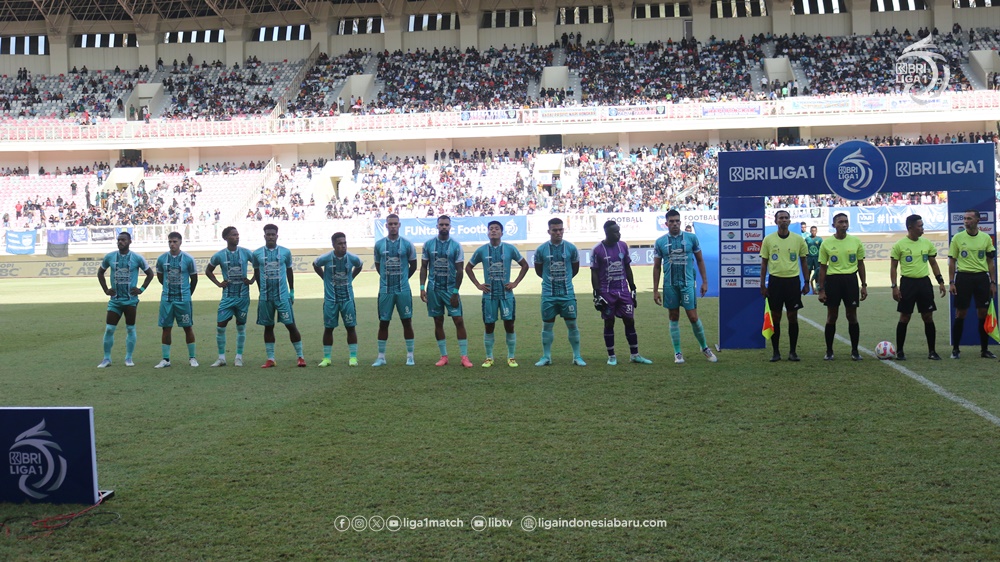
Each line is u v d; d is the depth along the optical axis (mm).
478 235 37625
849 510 4738
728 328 11289
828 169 10867
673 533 4473
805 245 10070
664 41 49875
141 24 50906
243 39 51469
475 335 13836
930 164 10719
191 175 45344
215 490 5324
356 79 48250
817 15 48375
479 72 48469
